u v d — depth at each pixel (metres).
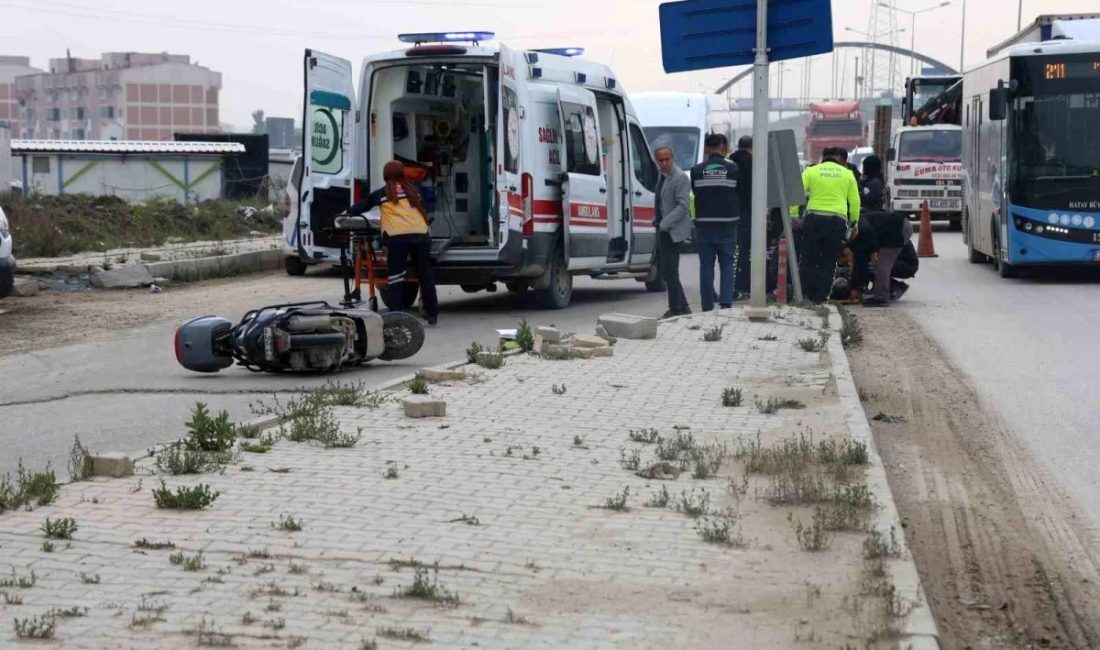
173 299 19.47
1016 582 6.10
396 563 5.87
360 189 16.94
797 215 17.91
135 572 5.70
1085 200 20.75
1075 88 20.75
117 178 51.31
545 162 16.53
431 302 15.39
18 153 49.31
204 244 29.70
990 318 16.41
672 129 29.73
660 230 15.77
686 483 7.36
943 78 47.72
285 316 11.55
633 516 6.68
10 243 17.78
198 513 6.66
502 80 15.70
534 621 5.17
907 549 6.05
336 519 6.57
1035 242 20.92
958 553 6.55
